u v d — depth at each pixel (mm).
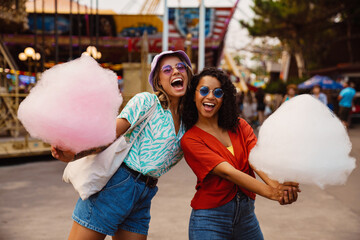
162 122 2127
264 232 3691
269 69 41688
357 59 21906
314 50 24344
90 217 2053
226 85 2145
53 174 6629
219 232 2043
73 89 1505
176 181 5941
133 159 2100
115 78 1712
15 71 9211
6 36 14148
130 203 2094
